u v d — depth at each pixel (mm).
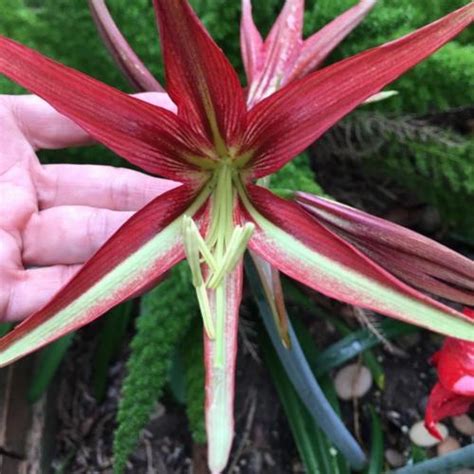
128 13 356
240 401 422
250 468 406
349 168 447
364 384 417
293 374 312
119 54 286
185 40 183
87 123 198
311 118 200
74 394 439
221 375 202
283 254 215
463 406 244
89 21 364
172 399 430
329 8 354
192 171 224
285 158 212
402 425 406
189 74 192
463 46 353
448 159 363
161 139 210
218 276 210
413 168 386
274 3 367
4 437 372
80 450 422
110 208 332
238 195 229
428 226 452
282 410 420
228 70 189
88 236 309
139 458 415
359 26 351
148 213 214
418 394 414
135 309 449
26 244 309
